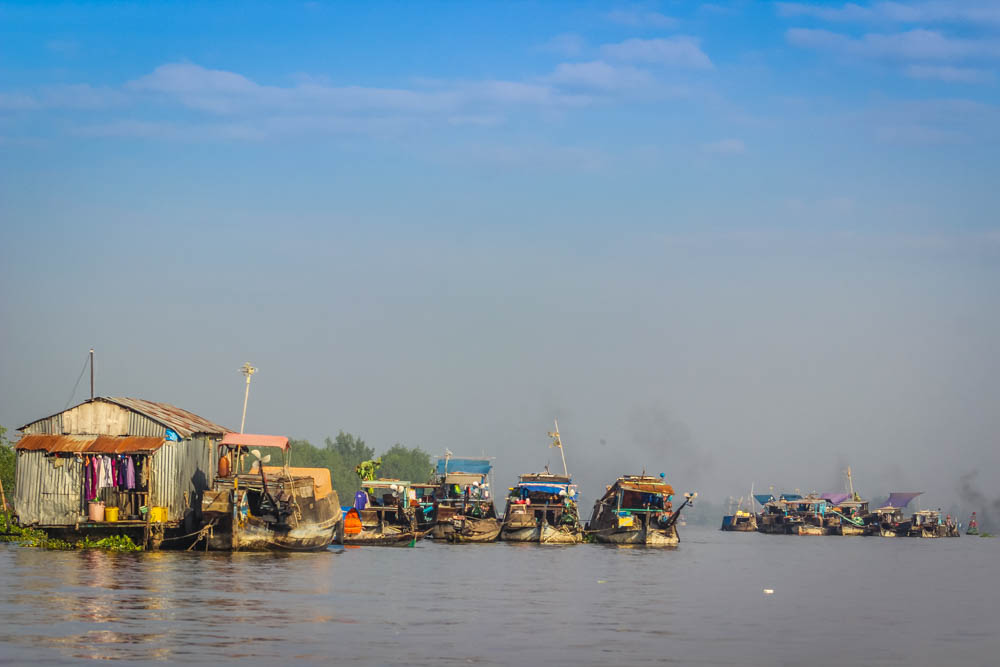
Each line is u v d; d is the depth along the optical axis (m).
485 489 161.50
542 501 144.12
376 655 41.19
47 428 90.12
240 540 88.31
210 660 38.88
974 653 45.56
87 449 88.31
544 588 70.19
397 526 125.94
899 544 184.50
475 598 62.50
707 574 87.88
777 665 41.84
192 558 81.06
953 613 60.50
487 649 43.44
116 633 43.44
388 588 66.19
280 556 88.25
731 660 42.56
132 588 58.47
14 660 37.81
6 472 118.88
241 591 59.78
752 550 144.50
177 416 97.44
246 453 109.88
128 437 89.56
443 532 139.88
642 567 94.12
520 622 51.88
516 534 137.50
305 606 54.66
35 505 88.31
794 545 170.50
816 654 44.53
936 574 95.06
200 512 94.00
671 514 140.88
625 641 46.53
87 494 88.00
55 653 39.06
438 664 39.91
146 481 88.75
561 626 50.81
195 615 49.22
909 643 48.19
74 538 88.56
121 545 88.00
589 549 125.12
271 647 41.91
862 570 99.94
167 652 40.00
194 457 93.19
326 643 43.41
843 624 54.41
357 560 92.00
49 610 49.12
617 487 140.88
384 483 135.88
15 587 57.56
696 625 52.53
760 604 63.44
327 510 100.69
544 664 40.59
